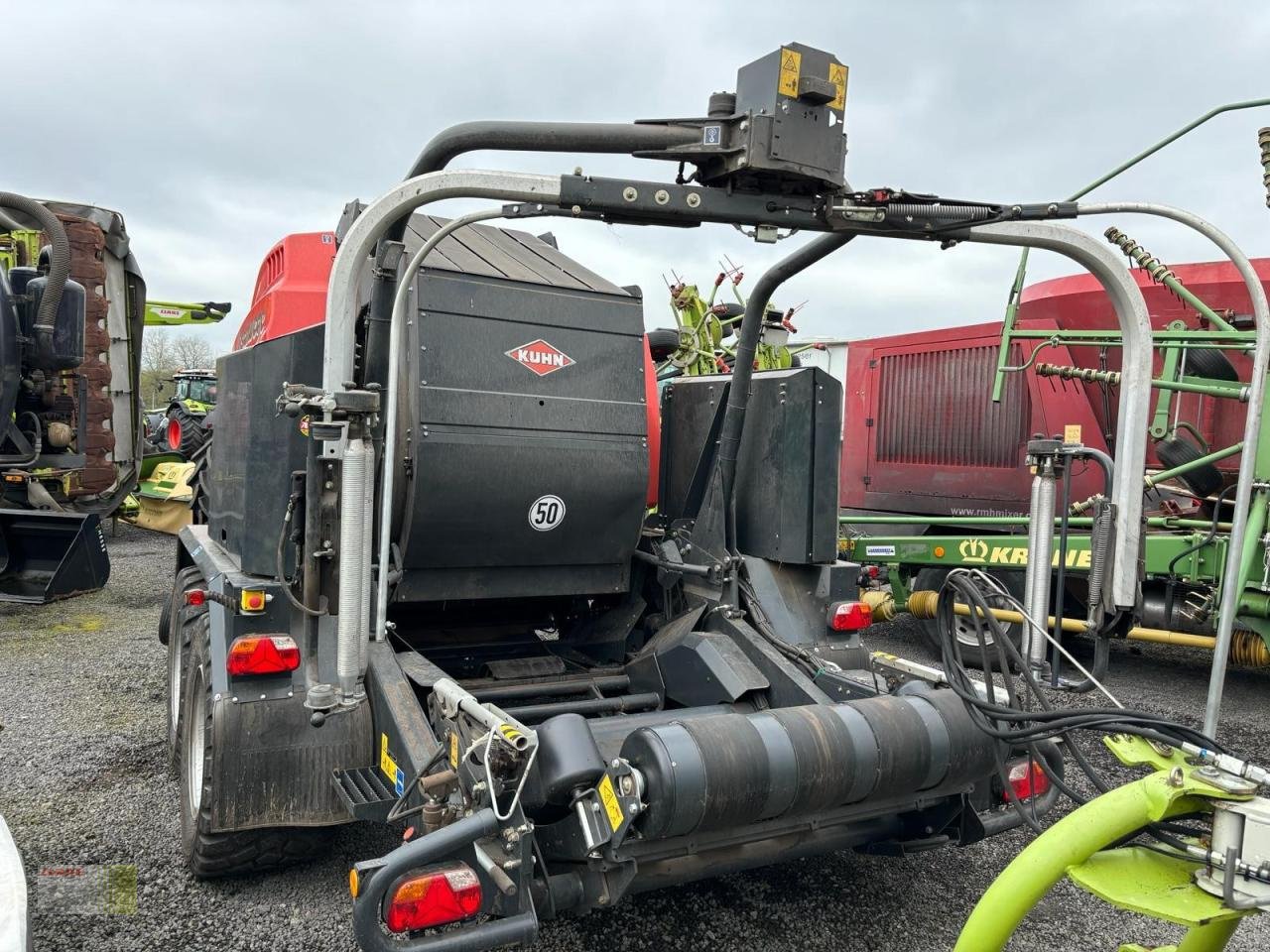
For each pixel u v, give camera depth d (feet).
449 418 10.25
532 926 6.84
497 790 7.14
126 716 16.83
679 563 12.41
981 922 6.09
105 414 30.09
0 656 21.04
